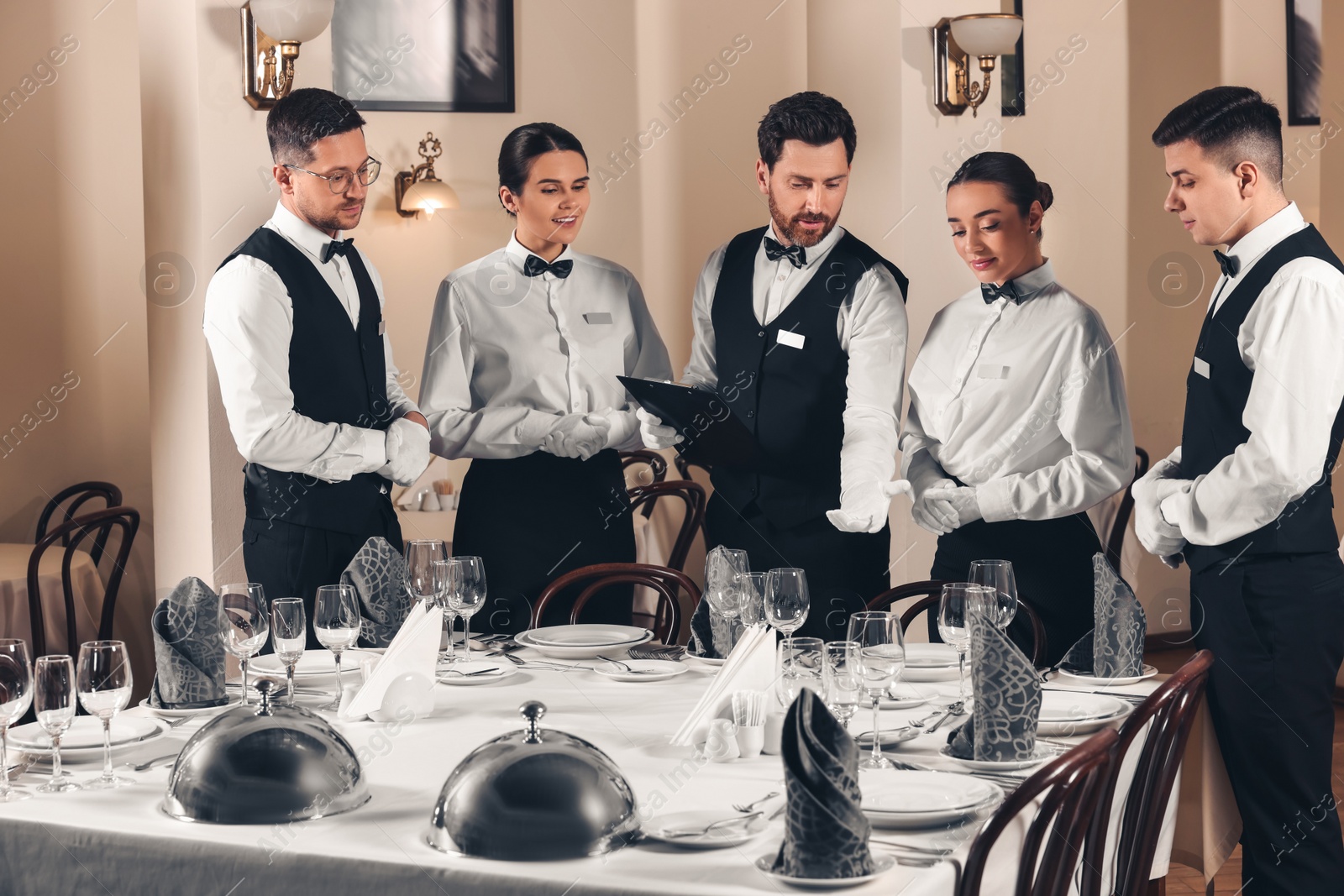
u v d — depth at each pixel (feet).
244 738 4.81
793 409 11.33
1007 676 5.56
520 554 11.43
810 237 11.14
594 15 15.61
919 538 13.20
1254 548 8.09
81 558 14.17
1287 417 7.82
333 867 4.35
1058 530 11.06
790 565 11.46
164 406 11.96
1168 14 17.94
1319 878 8.11
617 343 12.01
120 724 6.05
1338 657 8.17
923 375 11.90
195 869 4.51
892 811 4.62
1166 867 6.80
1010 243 11.07
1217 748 8.54
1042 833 4.43
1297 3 18.24
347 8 14.80
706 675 7.45
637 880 4.08
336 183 9.87
